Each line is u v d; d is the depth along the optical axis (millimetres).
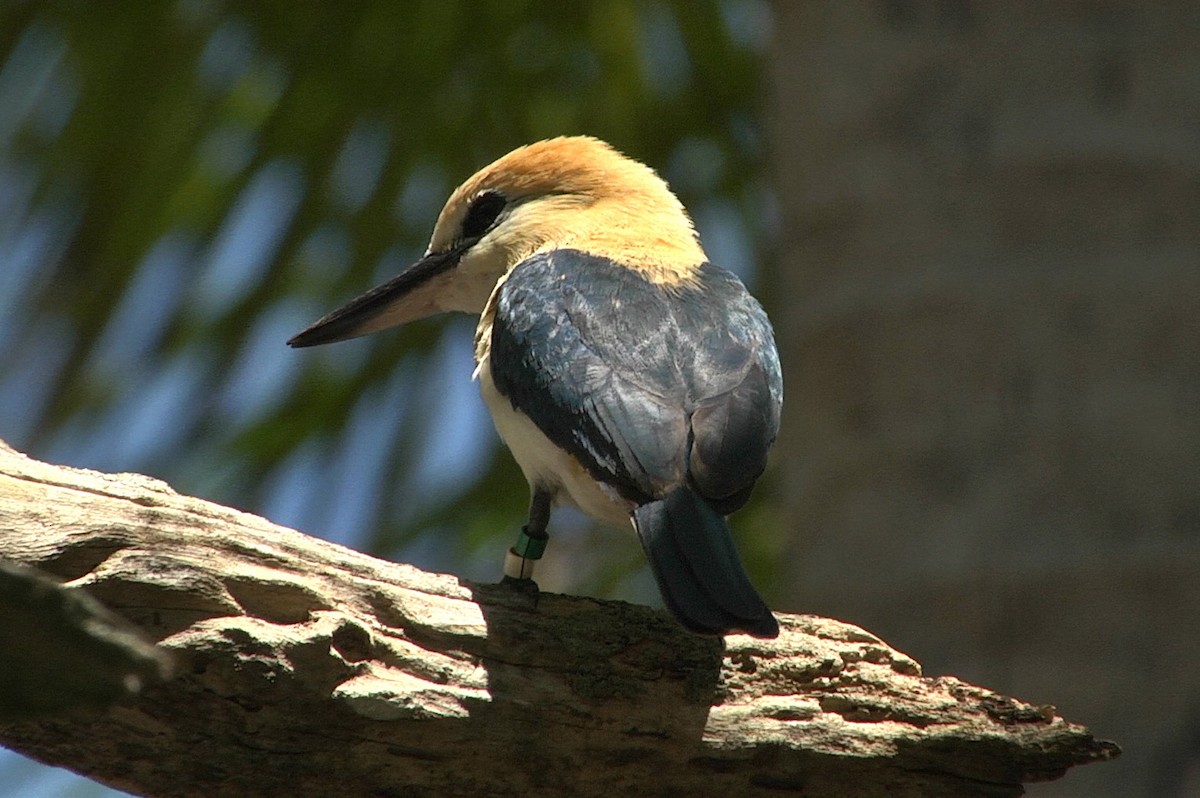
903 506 10656
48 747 7336
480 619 7867
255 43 15227
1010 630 10211
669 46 16438
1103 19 11180
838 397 11117
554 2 15531
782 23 12219
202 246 15227
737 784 8102
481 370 9758
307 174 15414
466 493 15648
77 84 15156
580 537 16219
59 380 14953
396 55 15445
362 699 7426
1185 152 10883
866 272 11188
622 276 9758
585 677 7902
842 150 11523
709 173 16641
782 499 12016
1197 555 10078
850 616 10711
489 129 16078
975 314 10766
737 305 9766
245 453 15461
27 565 7199
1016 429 10500
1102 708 9953
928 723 8109
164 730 7320
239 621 7281
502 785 7887
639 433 8359
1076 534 10227
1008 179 10969
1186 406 10398
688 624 7520
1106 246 10719
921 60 11422
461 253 11461
